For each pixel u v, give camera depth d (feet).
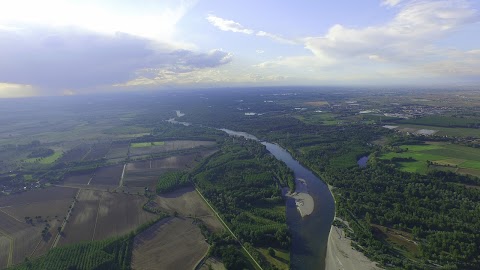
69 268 423.23
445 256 425.69
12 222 567.59
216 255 456.86
